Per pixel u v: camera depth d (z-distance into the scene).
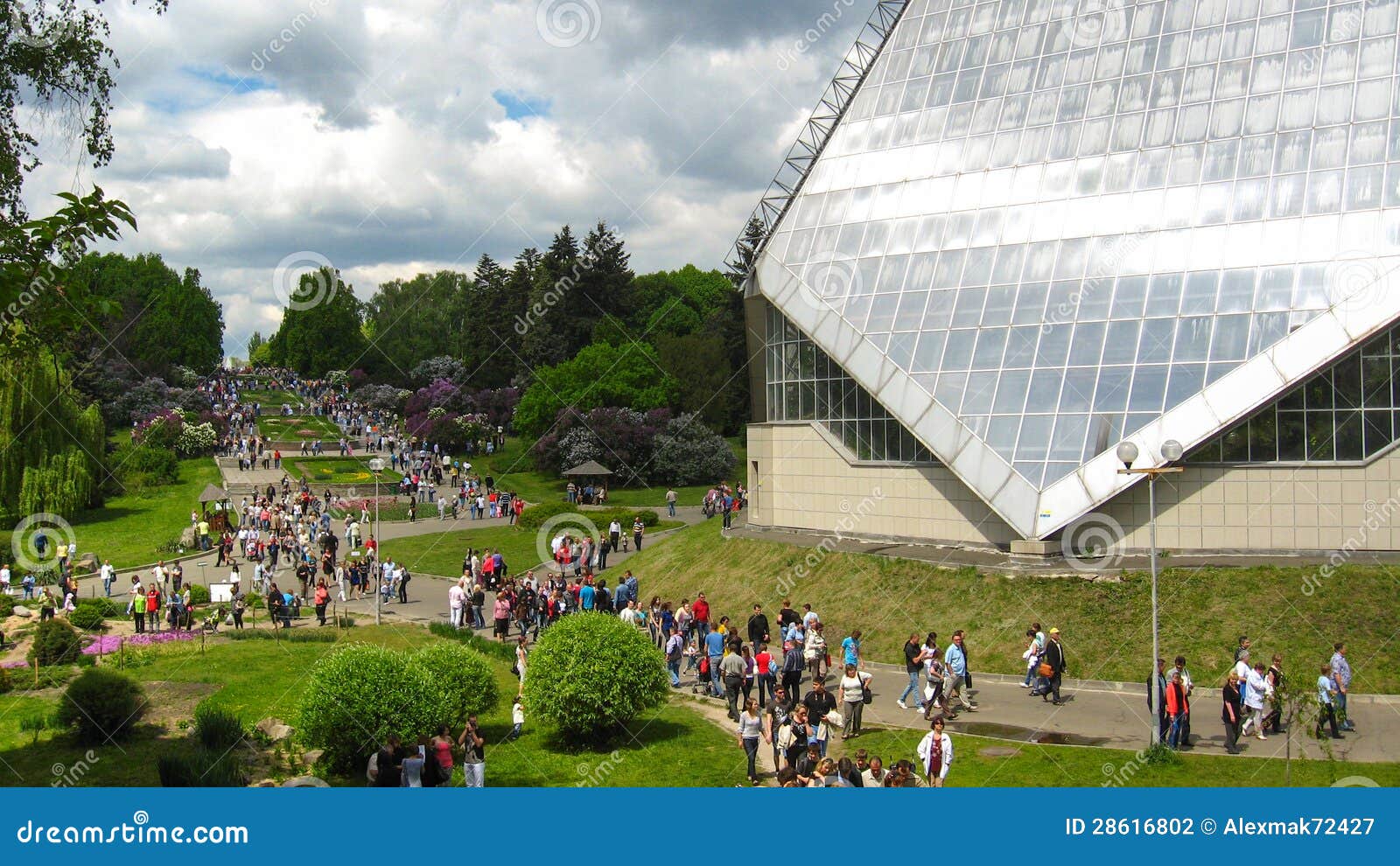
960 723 31.88
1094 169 47.22
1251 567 38.03
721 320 136.25
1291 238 41.59
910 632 39.81
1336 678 29.89
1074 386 42.03
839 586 43.81
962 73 54.03
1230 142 44.84
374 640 47.03
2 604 54.41
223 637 48.16
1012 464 41.47
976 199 49.53
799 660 33.78
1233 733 28.42
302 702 29.34
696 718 34.25
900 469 47.69
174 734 32.81
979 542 44.62
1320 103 43.94
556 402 112.81
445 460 114.31
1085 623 37.22
